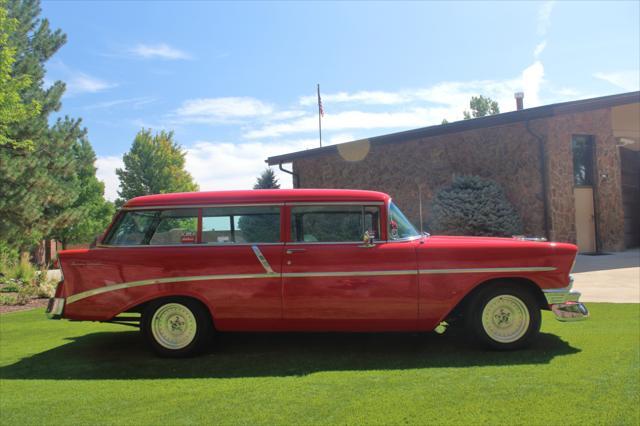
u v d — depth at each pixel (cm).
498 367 462
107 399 399
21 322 789
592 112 1518
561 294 518
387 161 1836
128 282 526
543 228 1428
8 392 422
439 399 380
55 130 1892
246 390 412
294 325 523
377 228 532
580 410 354
